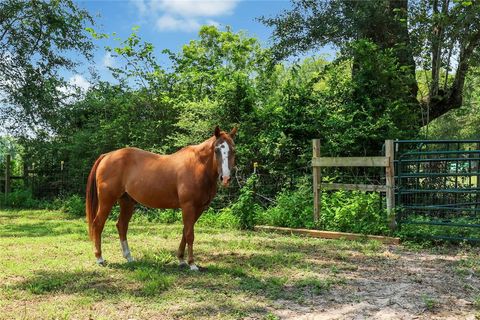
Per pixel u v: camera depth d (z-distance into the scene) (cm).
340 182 1160
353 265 725
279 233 1047
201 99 1534
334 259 772
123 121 1570
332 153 1173
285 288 593
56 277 638
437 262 750
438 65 1380
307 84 1315
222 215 1176
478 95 2167
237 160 1270
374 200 977
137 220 1272
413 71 1410
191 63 2012
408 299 550
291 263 736
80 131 1741
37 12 1806
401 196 981
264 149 1219
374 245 871
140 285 601
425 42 1348
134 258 766
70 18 1897
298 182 1191
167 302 532
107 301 535
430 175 912
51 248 851
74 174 1738
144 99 1570
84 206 1493
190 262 685
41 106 1841
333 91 1293
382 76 1236
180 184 692
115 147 1597
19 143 1917
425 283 622
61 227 1172
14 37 1848
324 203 1038
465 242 871
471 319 482
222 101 1326
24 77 1870
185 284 604
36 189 1855
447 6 1343
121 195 735
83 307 516
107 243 907
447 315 495
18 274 657
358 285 611
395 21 1394
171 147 1458
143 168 718
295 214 1086
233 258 771
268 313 498
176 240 952
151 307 514
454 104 1534
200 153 695
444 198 1073
